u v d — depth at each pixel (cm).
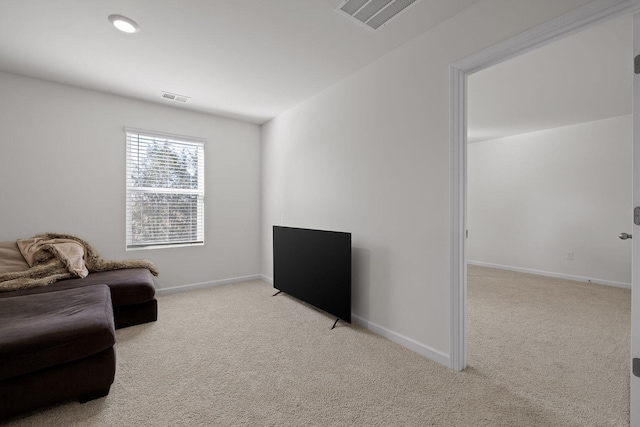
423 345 211
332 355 211
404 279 224
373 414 150
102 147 326
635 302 134
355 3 183
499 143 539
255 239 440
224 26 206
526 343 231
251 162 434
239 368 193
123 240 338
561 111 389
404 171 224
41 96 295
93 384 158
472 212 578
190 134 381
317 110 323
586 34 212
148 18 198
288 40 223
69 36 218
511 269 523
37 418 146
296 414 150
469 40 182
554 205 473
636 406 135
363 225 262
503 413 151
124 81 297
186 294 362
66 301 197
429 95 206
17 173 285
